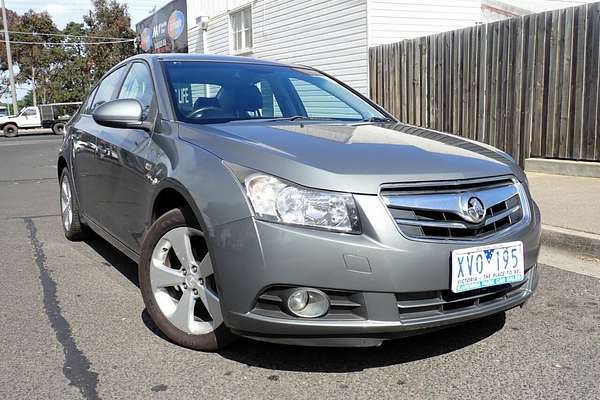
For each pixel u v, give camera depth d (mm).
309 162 2818
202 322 3240
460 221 2848
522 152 9023
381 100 11984
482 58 9539
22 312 3904
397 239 2686
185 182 3080
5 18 39312
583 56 8016
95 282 4539
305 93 4539
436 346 3318
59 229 6602
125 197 3953
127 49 56062
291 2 14867
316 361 3131
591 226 5383
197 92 3982
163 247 3348
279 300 2719
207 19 20688
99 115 3766
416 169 2875
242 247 2740
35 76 57531
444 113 10398
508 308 3051
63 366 3115
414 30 12727
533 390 2844
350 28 12797
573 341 3393
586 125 8078
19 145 24641
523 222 3152
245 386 2885
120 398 2789
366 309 2676
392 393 2814
